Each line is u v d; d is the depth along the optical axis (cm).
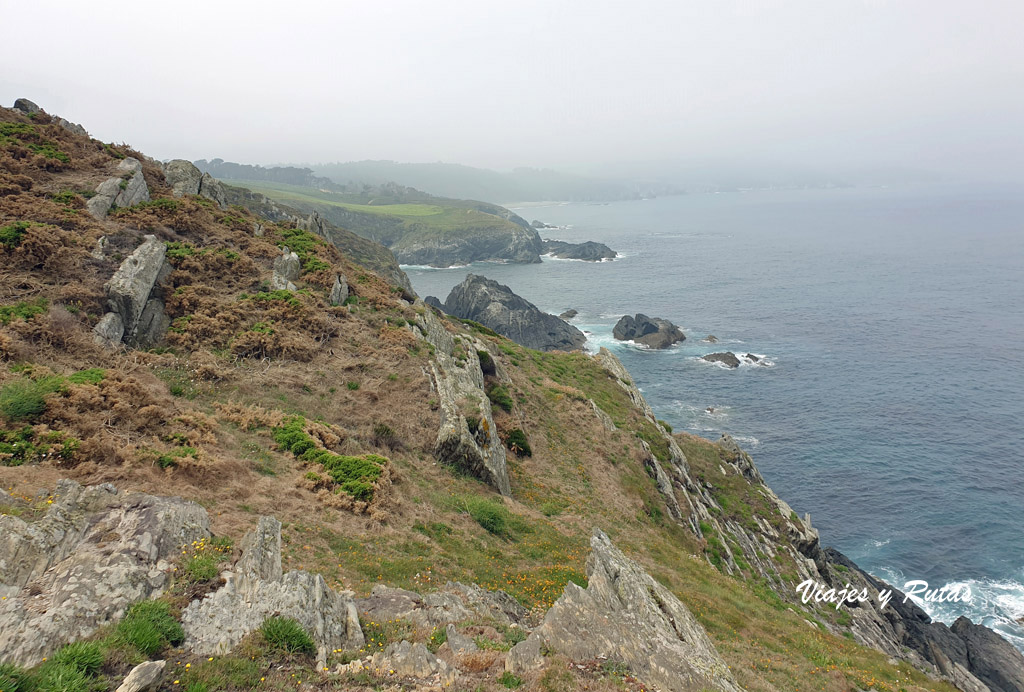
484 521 2391
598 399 4981
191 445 1942
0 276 2530
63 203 3403
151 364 2588
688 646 1439
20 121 4272
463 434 2902
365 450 2567
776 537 4303
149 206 3950
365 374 3164
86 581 1038
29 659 879
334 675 1024
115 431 1848
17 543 1070
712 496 4600
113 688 865
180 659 968
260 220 5072
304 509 1825
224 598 1114
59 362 2239
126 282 2803
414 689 1030
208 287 3303
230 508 1645
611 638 1355
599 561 1877
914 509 5706
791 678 1959
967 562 4991
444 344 4044
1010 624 4341
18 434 1616
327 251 4650
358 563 1619
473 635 1305
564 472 3544
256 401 2609
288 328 3269
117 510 1248
